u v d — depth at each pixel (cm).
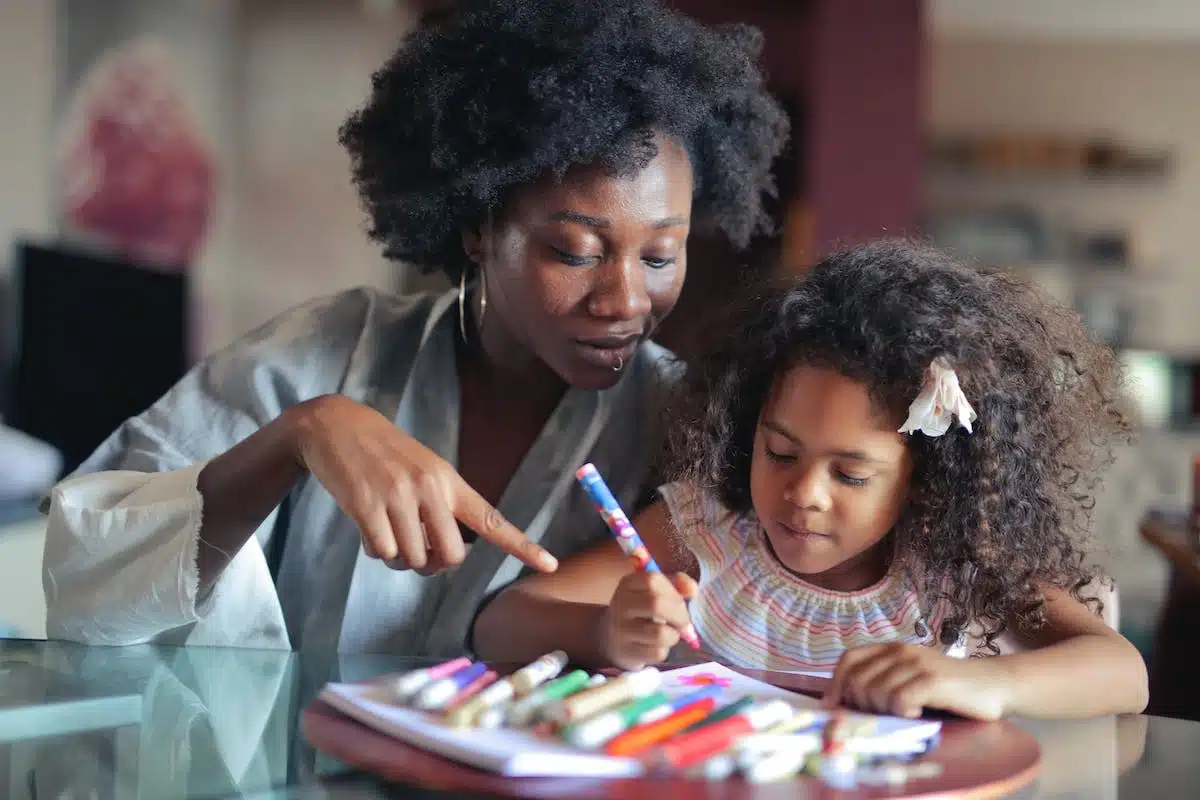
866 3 353
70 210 341
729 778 62
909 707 74
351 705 72
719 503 106
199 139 375
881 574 103
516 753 62
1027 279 106
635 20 101
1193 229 529
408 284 376
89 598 95
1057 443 100
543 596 95
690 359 107
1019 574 96
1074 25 523
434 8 114
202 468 94
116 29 350
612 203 93
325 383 111
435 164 101
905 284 95
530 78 96
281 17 390
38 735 71
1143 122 535
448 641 101
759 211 122
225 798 61
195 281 377
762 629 104
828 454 91
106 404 257
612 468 108
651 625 80
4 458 212
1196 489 130
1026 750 69
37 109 332
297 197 394
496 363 108
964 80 543
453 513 83
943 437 94
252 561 102
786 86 377
